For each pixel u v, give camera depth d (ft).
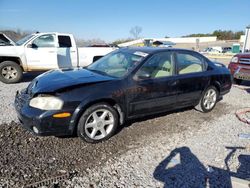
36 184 9.12
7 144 11.98
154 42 124.67
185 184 9.56
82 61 31.40
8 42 29.53
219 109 19.21
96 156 11.32
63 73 14.17
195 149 12.37
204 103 17.70
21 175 9.61
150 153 11.80
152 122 15.75
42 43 28.78
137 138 13.37
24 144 12.08
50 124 11.15
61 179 9.51
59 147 11.97
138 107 13.94
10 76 27.27
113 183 9.43
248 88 27.37
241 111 18.70
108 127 13.01
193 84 16.40
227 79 18.99
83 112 11.98
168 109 15.70
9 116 15.61
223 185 9.59
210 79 17.47
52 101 11.19
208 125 15.69
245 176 10.22
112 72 14.33
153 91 14.28
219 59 79.77
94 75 13.71
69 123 11.53
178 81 15.44
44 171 9.95
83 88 11.98
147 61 14.25
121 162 10.91
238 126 15.69
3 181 9.19
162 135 13.89
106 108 12.60
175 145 12.73
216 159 11.48
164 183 9.56
